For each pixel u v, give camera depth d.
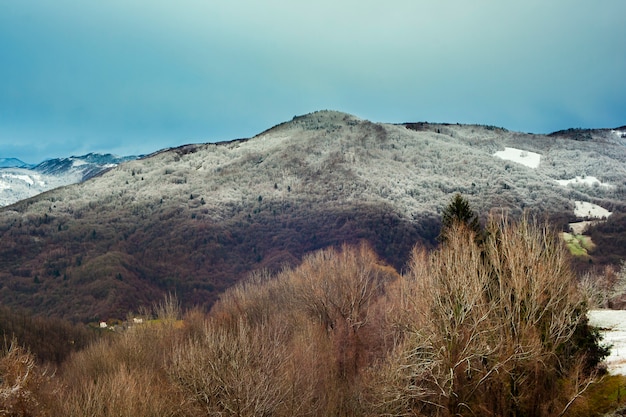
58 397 27.84
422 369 20.92
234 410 21.77
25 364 27.12
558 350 19.81
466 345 19.08
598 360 20.41
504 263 21.66
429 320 21.50
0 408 23.53
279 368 24.94
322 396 27.81
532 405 18.48
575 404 18.23
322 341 36.34
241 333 24.98
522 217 23.27
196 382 23.20
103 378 32.06
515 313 19.61
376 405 23.14
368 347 37.09
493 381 19.17
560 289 19.89
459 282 20.69
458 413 19.62
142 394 25.70
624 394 17.72
